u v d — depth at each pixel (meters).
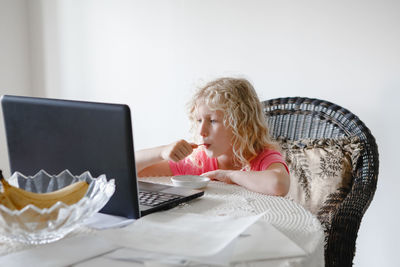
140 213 0.87
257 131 1.60
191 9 2.28
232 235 0.73
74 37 2.74
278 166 1.44
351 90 1.91
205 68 2.29
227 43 2.20
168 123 2.47
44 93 2.95
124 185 0.85
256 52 2.12
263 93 2.13
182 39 2.34
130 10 2.49
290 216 0.93
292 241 0.77
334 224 1.24
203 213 0.94
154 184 1.14
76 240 0.75
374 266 1.94
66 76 2.83
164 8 2.37
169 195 1.02
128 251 0.70
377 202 1.89
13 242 0.76
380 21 1.81
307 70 2.01
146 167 1.52
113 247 0.72
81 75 2.76
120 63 2.59
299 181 1.63
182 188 1.10
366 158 1.51
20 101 0.90
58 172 0.92
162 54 2.42
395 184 1.85
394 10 1.78
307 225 0.87
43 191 0.92
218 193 1.13
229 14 2.17
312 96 2.01
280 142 1.78
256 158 1.57
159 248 0.69
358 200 1.30
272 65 2.09
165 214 0.88
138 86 2.54
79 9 2.69
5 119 0.94
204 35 2.26
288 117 1.81
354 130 1.61
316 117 1.74
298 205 1.02
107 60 2.63
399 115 1.81
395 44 1.80
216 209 0.97
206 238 0.73
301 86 2.03
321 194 1.57
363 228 1.94
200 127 1.51
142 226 0.79
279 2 2.03
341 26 1.90
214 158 1.65
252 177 1.23
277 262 0.69
